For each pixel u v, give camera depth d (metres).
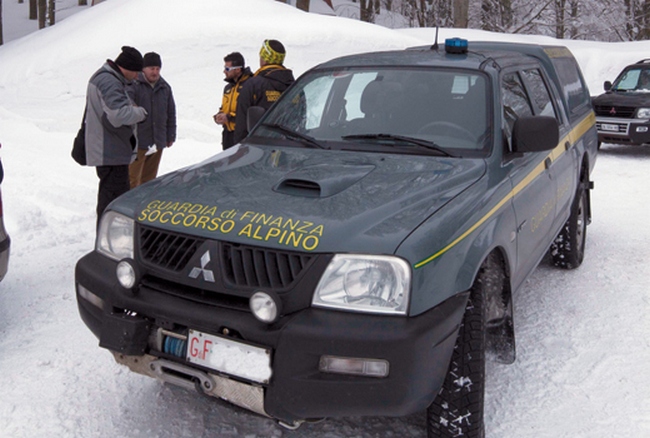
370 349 2.43
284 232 2.62
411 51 4.47
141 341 2.79
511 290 3.41
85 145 5.41
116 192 5.60
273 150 3.70
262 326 2.53
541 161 4.05
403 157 3.43
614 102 11.66
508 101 3.90
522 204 3.52
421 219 2.72
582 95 6.04
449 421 2.79
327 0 38.72
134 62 5.35
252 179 3.18
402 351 2.43
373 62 4.17
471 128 3.56
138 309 2.79
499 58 4.27
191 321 2.65
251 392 2.56
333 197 2.89
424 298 2.54
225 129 7.27
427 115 3.68
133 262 2.82
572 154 4.90
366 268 2.52
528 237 3.70
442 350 2.58
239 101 6.12
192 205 2.93
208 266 2.68
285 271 2.57
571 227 5.29
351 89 3.96
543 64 5.16
